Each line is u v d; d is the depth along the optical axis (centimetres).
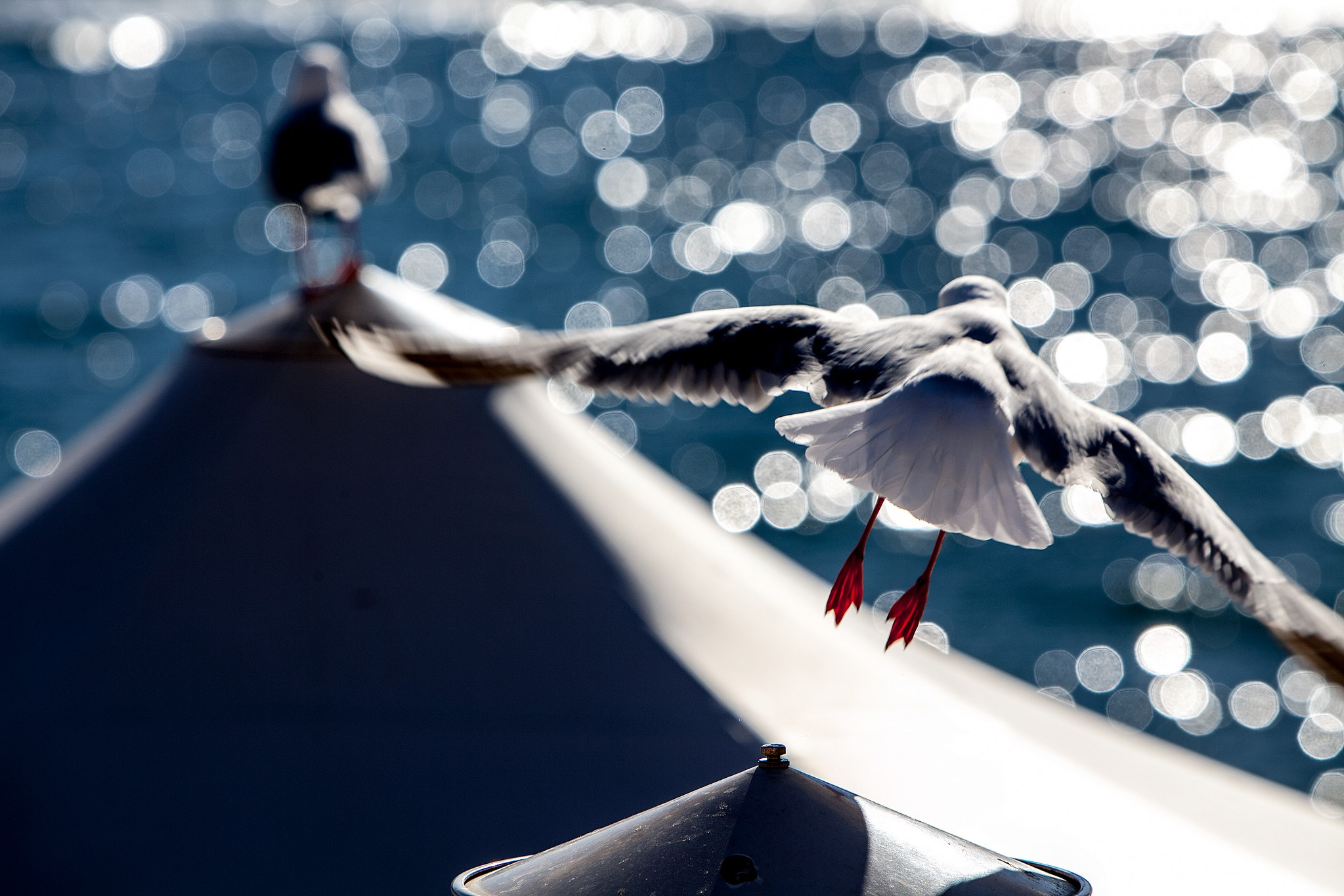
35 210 9869
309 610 1091
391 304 1277
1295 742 3425
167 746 1023
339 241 9094
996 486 591
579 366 679
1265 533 4775
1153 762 1298
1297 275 8556
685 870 523
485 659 1078
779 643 1182
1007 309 688
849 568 722
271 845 985
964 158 14075
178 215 9781
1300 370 6531
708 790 563
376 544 1124
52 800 1006
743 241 9775
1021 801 1085
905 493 591
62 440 5231
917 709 1173
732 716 1069
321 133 1658
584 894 527
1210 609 4106
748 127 16212
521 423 1237
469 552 1129
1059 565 4403
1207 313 7675
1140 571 4341
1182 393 6341
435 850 980
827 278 8850
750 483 5041
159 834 988
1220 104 18188
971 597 4203
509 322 7606
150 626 1087
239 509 1140
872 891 516
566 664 1080
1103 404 6191
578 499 1198
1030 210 11119
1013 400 616
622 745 1033
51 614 1105
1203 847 1082
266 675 1065
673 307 7975
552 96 18988
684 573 1194
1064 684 3759
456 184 11900
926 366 625
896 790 1057
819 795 553
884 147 14725
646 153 14112
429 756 1020
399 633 1085
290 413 1181
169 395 1246
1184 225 10525
